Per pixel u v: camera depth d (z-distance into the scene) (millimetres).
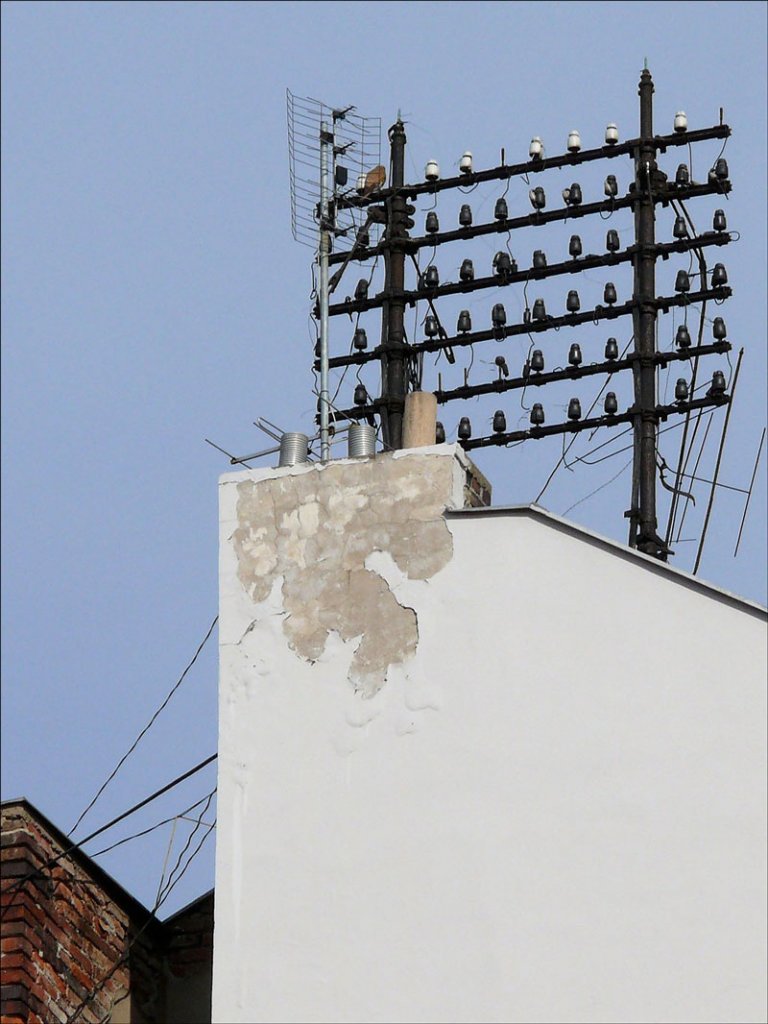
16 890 43188
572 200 61562
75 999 44500
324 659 42938
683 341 59625
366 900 41031
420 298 61312
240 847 42031
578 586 41875
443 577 42656
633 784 40375
